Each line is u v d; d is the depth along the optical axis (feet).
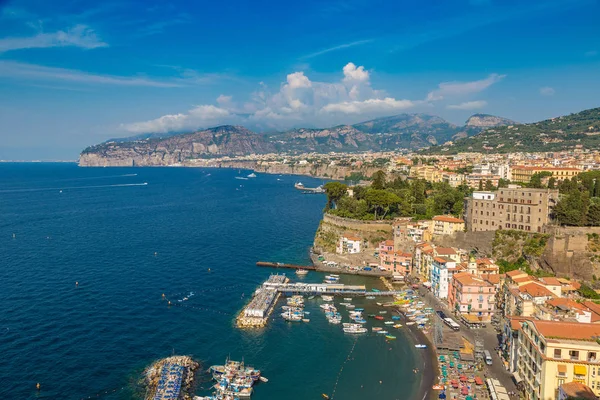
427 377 411.54
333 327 514.68
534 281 494.18
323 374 417.90
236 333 493.36
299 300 586.04
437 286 606.96
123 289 610.24
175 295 594.65
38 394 369.50
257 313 528.63
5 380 385.91
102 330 484.33
